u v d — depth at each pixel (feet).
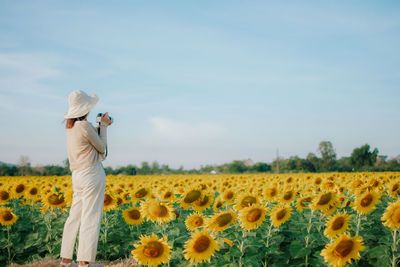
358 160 248.11
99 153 14.55
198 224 15.40
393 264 13.79
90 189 13.76
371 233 18.52
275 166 277.23
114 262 17.12
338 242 11.27
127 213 19.26
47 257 18.43
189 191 19.63
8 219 20.35
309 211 20.62
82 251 13.33
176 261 15.39
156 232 17.25
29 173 207.41
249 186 31.65
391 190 22.03
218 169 309.01
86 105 14.57
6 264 19.16
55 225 21.72
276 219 15.81
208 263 13.89
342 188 26.02
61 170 193.06
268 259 16.10
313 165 257.34
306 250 15.38
